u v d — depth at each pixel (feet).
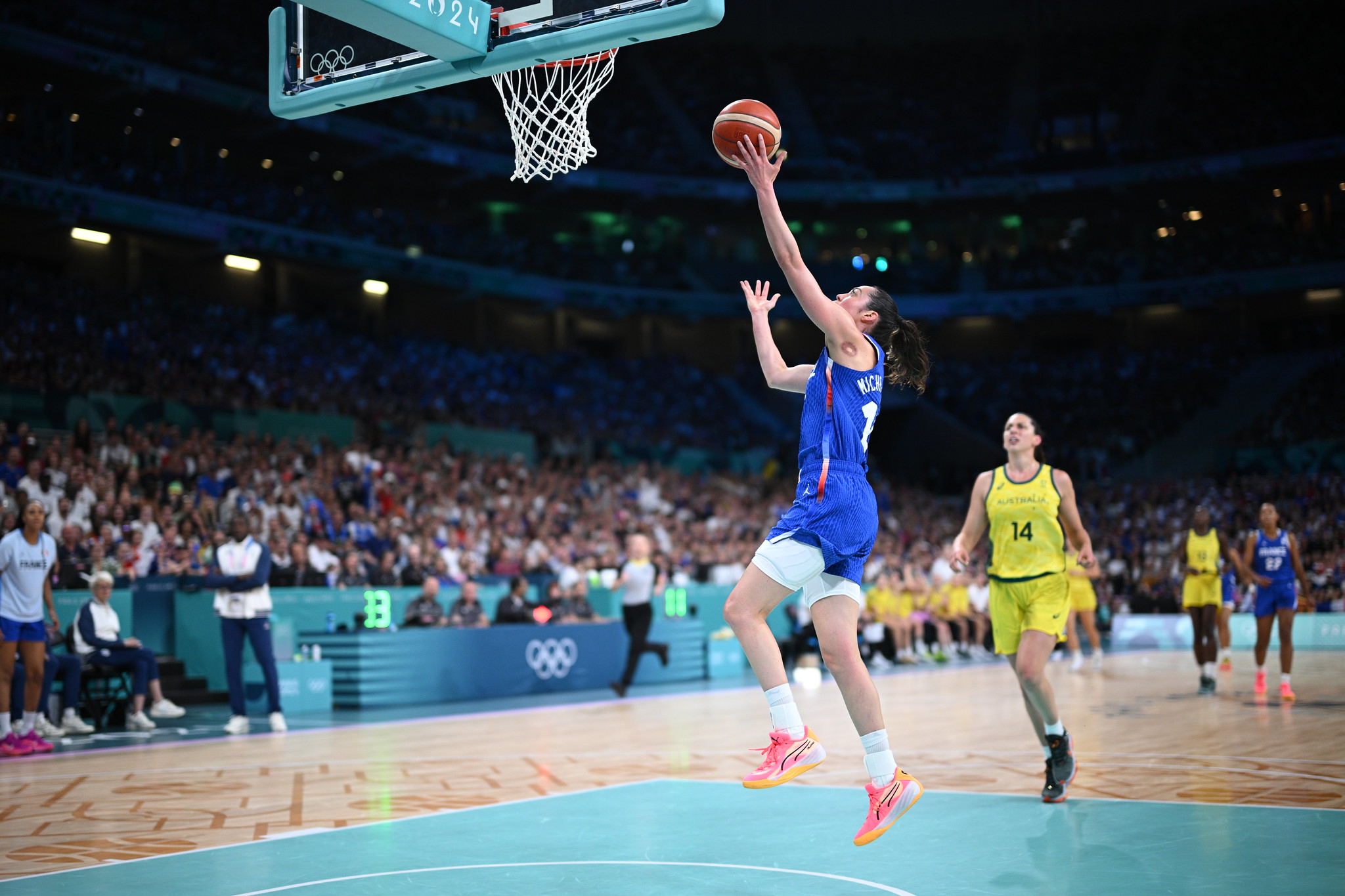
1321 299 112.57
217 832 16.47
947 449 114.21
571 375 101.30
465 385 87.86
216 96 78.74
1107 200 114.01
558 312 112.16
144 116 81.46
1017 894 12.08
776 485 95.71
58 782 21.72
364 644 38.32
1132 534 89.92
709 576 62.75
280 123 83.82
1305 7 110.93
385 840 15.52
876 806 11.71
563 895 12.28
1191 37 119.24
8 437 49.98
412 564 48.03
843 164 113.70
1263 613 33.94
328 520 52.37
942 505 103.24
